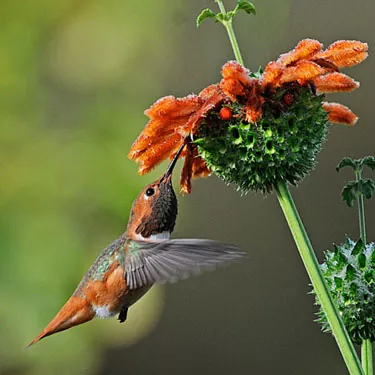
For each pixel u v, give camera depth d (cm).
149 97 1257
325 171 1291
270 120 593
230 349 1316
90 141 1191
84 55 1258
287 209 602
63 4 1255
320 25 1294
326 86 609
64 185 1150
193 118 586
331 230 1277
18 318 1098
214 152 603
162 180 670
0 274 1104
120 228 1137
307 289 1322
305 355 1309
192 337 1320
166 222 662
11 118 1201
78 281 1111
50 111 1224
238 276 1331
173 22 1287
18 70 1225
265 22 1297
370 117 1287
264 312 1326
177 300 1323
